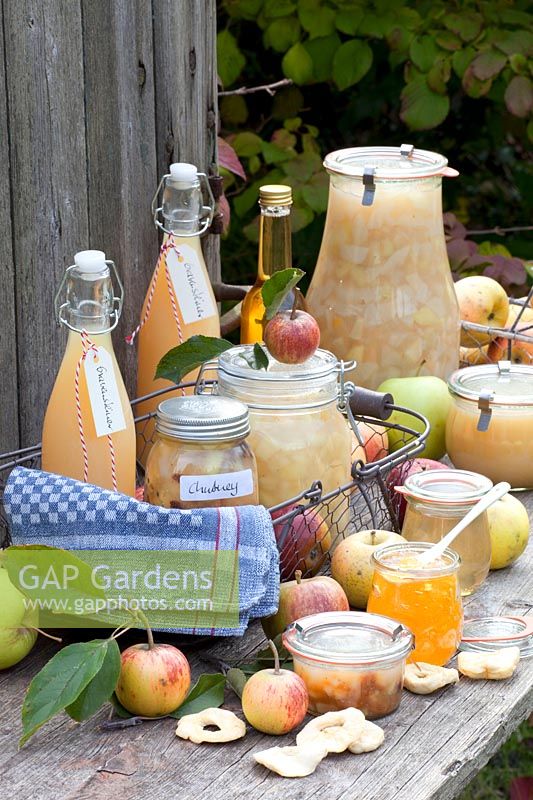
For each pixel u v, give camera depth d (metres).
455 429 1.44
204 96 1.53
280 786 0.87
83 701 0.92
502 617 1.13
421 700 0.99
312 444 1.19
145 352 1.41
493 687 1.02
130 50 1.38
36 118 1.28
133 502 1.04
